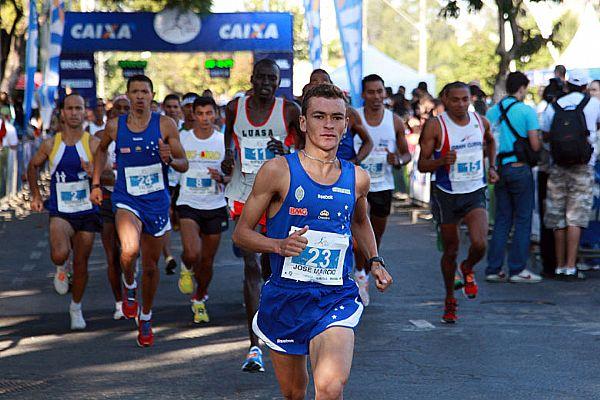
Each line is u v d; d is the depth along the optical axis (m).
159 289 13.55
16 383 8.38
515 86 13.77
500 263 13.88
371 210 11.95
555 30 25.06
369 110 11.89
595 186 14.68
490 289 13.25
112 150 12.59
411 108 25.66
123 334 10.52
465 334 10.28
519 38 24.67
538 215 15.68
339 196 5.90
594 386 8.15
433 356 9.26
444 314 11.01
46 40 29.56
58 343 10.07
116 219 9.79
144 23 29.02
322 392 5.53
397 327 10.66
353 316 5.85
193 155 11.35
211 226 11.25
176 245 18.27
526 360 9.09
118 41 29.05
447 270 10.85
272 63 9.48
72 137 10.59
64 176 10.59
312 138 5.88
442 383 8.24
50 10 25.22
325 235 5.90
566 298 12.55
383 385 8.18
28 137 30.23
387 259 16.03
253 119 9.53
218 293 13.09
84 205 10.62
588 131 13.68
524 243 13.83
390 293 12.91
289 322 5.90
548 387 8.12
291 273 5.90
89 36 29.20
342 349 5.66
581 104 13.68
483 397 7.80
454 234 10.86
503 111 13.73
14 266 15.94
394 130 11.98
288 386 6.16
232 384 8.29
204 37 29.12
